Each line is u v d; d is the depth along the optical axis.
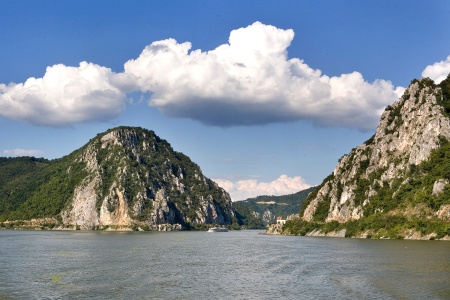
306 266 123.75
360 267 119.44
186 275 109.75
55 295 87.00
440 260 130.88
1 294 88.00
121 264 131.12
